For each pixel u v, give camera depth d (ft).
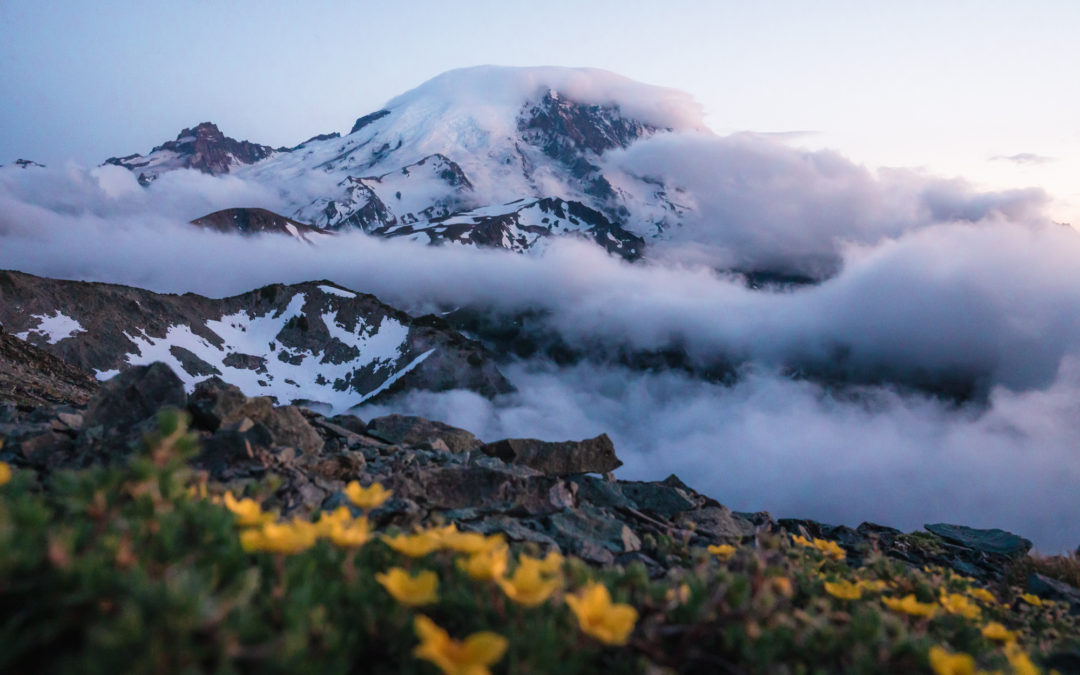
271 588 7.04
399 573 6.88
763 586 7.91
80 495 6.59
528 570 6.86
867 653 7.79
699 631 7.72
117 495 6.80
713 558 16.39
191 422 23.94
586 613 6.34
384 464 27.35
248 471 19.44
